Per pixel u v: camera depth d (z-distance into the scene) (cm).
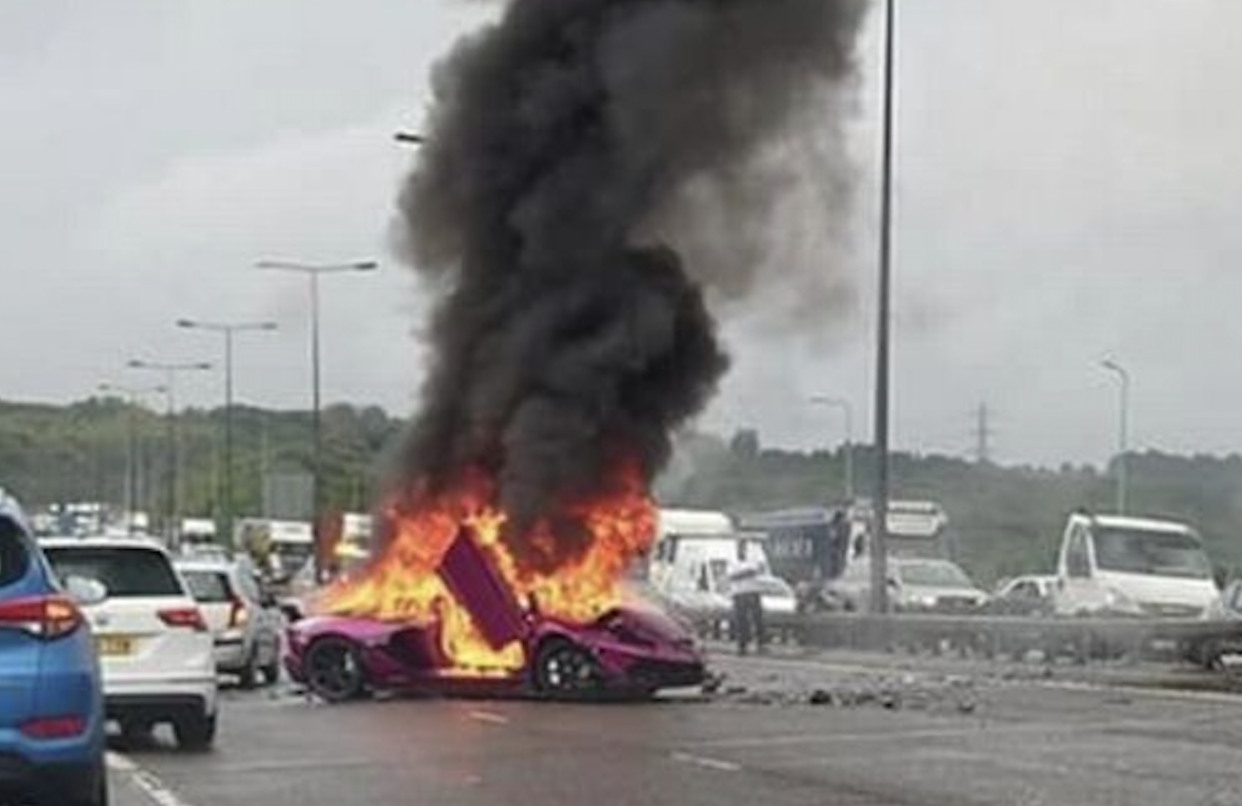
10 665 1164
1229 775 1670
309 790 1609
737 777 1675
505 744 1977
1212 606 3941
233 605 2956
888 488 4816
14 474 10381
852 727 2145
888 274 3828
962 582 5116
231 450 8619
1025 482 6975
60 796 1177
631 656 2562
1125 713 2319
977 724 2175
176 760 1844
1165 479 6650
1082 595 4144
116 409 10319
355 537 4450
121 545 1942
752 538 5188
